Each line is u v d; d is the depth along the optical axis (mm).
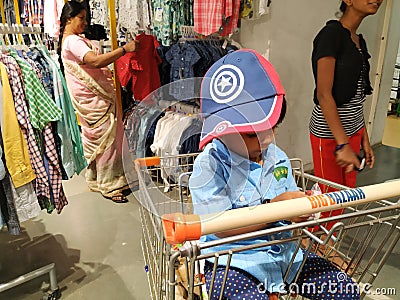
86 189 2736
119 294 1598
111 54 2219
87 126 2436
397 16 3590
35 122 1526
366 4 1278
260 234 648
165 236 621
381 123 3934
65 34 2320
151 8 2652
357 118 1475
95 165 2604
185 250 615
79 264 1814
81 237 2070
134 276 1720
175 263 656
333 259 1021
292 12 2639
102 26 2773
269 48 2596
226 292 777
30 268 1785
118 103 2732
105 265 1808
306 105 3002
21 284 1668
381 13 3424
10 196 1441
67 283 1672
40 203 1628
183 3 2596
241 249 668
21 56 1688
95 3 2684
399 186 730
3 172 1357
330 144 1486
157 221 742
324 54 1315
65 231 2135
